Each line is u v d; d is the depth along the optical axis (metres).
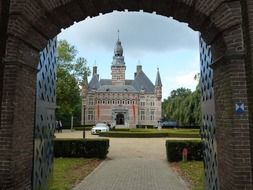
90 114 85.31
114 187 9.91
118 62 88.62
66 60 41.34
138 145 25.75
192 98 34.00
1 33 5.95
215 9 5.87
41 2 6.03
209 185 7.84
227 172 6.05
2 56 5.94
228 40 5.84
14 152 5.84
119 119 87.81
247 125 5.68
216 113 6.84
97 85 89.50
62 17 6.72
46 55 8.09
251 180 5.57
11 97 5.85
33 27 6.16
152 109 89.19
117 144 26.53
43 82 7.82
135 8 7.08
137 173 12.61
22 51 6.11
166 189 9.62
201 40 8.62
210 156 7.66
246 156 5.62
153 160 16.91
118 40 90.12
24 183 6.38
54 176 11.61
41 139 7.71
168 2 6.43
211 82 7.36
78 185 10.23
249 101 5.65
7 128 5.80
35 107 7.03
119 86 87.75
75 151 17.41
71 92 41.88
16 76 5.90
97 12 7.17
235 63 5.79
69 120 65.56
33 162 6.97
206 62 7.96
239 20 5.78
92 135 39.31
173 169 13.63
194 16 6.44
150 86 91.25
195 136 35.25
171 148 16.03
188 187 9.89
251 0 5.71
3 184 5.66
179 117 36.16
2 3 6.00
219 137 6.63
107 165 14.93
